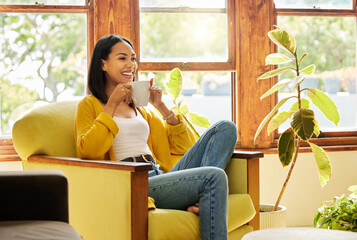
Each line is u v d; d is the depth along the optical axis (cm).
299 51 338
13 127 231
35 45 304
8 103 302
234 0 323
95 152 213
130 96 222
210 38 325
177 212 189
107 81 245
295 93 339
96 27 302
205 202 189
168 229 184
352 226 248
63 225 146
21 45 303
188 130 256
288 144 275
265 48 324
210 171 192
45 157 222
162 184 203
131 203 183
